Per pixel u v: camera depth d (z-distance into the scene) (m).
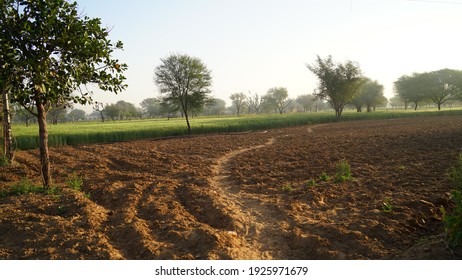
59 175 12.34
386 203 7.59
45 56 7.58
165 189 9.52
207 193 8.93
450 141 18.06
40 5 7.44
